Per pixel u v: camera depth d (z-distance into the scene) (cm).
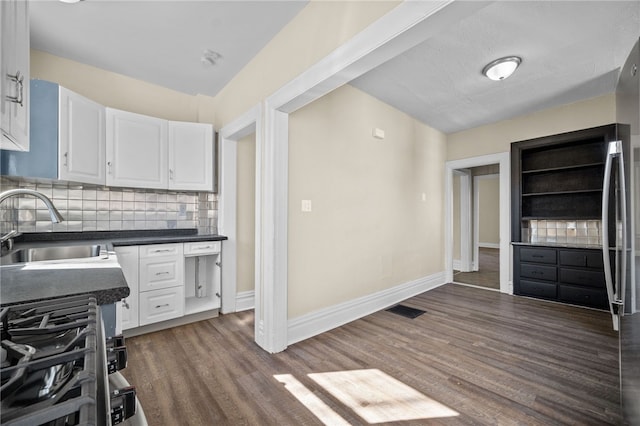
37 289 95
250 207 335
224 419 150
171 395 168
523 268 378
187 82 301
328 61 178
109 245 211
